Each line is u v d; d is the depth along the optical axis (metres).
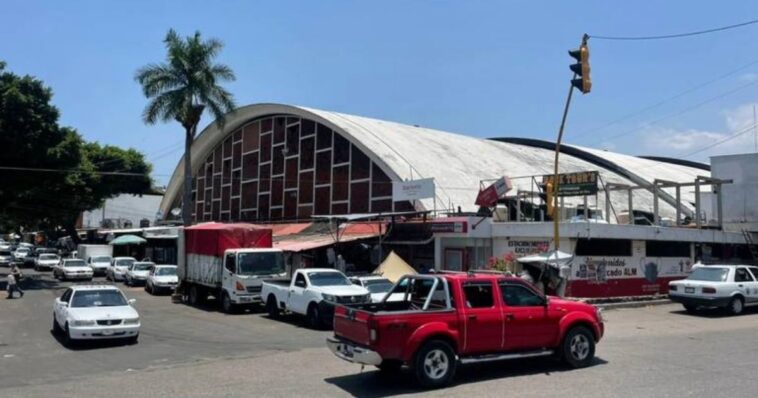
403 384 10.31
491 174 38.78
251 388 10.25
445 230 27.20
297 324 20.58
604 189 29.38
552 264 20.94
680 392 9.11
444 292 10.57
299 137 42.31
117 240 53.59
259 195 46.47
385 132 39.75
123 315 16.64
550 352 11.11
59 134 40.09
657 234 26.45
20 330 19.91
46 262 57.19
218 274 25.38
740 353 12.72
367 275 25.09
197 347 15.79
